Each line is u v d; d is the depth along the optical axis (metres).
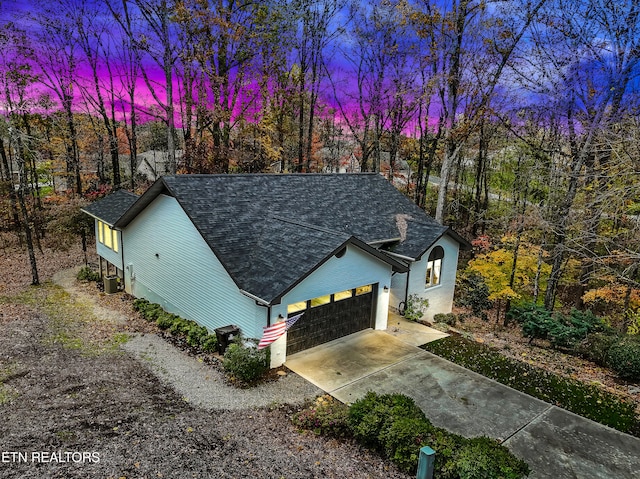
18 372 10.48
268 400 9.63
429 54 21.92
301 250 11.74
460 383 10.78
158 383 10.22
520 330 16.75
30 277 20.39
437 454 6.81
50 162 27.23
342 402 9.62
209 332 13.04
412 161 34.53
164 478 6.59
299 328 12.05
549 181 18.73
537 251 17.61
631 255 11.34
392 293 15.94
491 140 27.16
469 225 30.38
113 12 25.56
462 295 19.62
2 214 26.48
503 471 6.32
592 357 12.69
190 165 26.45
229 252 11.78
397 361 11.89
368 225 15.92
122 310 16.16
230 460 7.23
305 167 34.31
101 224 20.02
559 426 9.03
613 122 12.95
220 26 24.83
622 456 8.08
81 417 8.42
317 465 7.29
